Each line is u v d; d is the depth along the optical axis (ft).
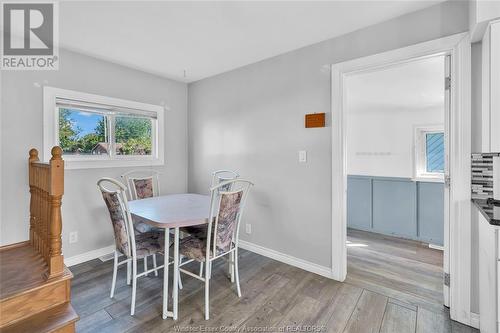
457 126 5.65
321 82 7.79
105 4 5.90
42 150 7.87
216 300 6.57
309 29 7.06
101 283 7.37
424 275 8.01
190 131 12.17
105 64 9.30
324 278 7.72
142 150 10.81
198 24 6.82
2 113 7.20
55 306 4.89
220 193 5.91
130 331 5.44
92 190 9.05
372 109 14.93
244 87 9.89
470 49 5.47
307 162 8.15
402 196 12.22
